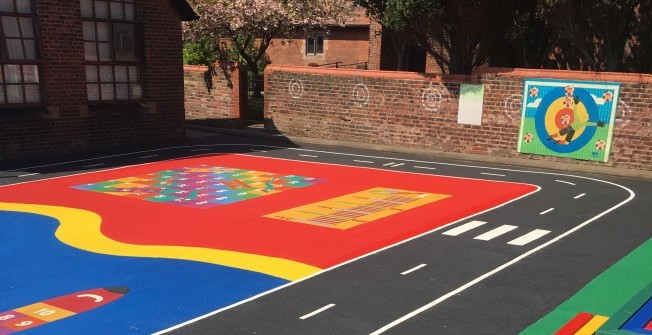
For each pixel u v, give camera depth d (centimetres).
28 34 1684
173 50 2030
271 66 2145
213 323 677
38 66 1716
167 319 688
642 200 1273
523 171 1603
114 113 1888
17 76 1677
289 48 3206
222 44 2848
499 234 1022
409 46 2703
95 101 1866
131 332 655
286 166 1631
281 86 2138
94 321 682
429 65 2427
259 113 2452
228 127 2298
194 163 1661
